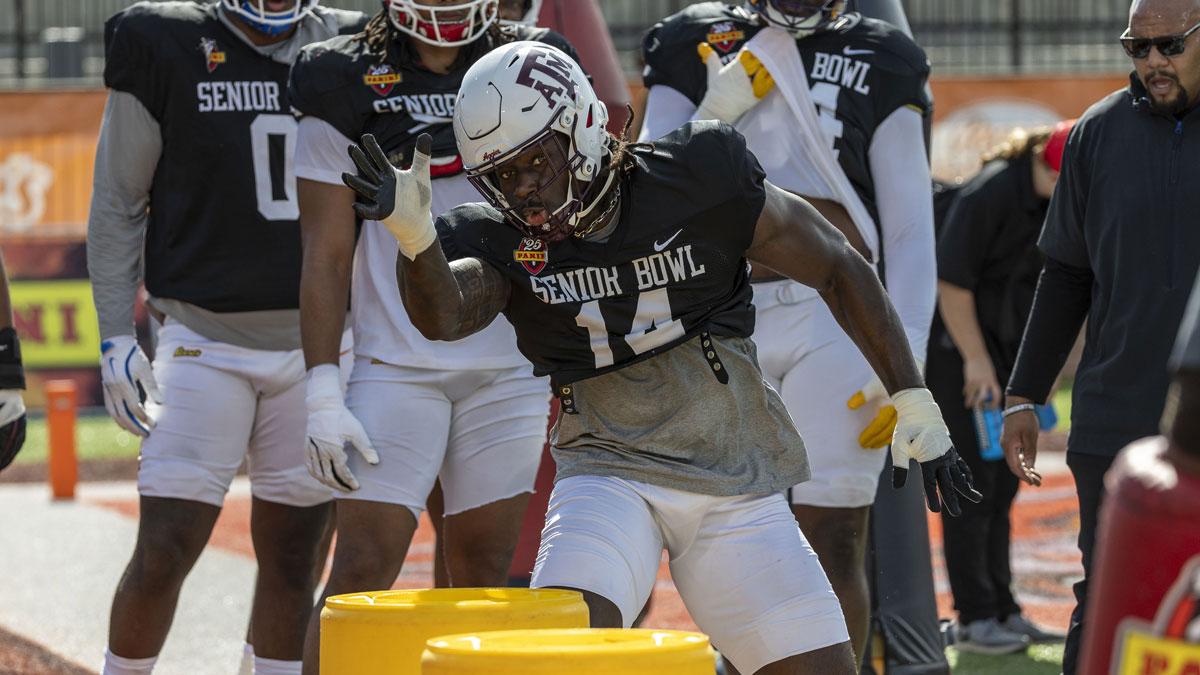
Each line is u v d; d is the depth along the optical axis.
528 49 11.48
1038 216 21.89
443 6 14.66
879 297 12.38
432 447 15.26
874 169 16.72
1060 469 43.19
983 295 22.36
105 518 36.88
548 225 11.46
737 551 12.05
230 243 17.17
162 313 17.73
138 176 17.44
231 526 35.47
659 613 24.70
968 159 57.09
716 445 12.16
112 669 16.72
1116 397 14.59
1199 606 6.33
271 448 17.42
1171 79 14.16
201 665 21.44
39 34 68.06
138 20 17.22
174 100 17.06
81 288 54.69
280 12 16.84
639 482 12.07
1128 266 14.51
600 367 12.09
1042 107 57.00
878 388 15.88
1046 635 22.69
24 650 22.31
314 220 15.16
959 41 69.56
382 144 15.13
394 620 10.21
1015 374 16.23
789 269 12.31
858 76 16.55
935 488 12.12
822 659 11.79
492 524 15.73
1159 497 6.45
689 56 17.44
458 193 15.34
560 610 10.51
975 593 22.16
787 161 16.56
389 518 14.88
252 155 17.19
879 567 17.75
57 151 55.66
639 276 11.74
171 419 16.91
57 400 41.22
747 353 12.35
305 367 16.14
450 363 15.24
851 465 16.09
